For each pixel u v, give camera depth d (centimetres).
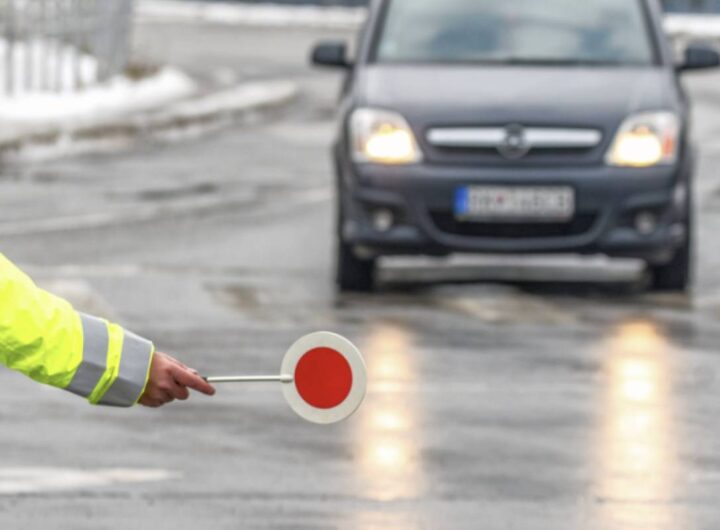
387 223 3039
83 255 3466
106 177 4919
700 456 1950
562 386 2309
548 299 3047
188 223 3981
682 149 3089
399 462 1905
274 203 4391
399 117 3047
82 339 1016
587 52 3234
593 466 1898
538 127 3034
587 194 3031
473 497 1766
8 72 6556
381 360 2464
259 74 9000
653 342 2628
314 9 16100
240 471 1861
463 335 2670
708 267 3441
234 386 2280
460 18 3275
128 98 7044
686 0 15388
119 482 1814
